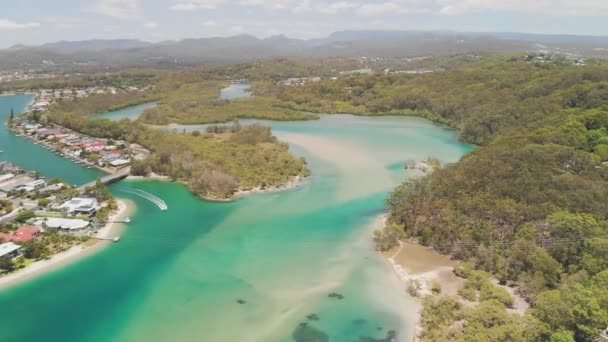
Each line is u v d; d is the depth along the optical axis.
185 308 74.44
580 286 65.12
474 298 75.31
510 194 96.88
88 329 68.88
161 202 122.62
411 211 104.06
